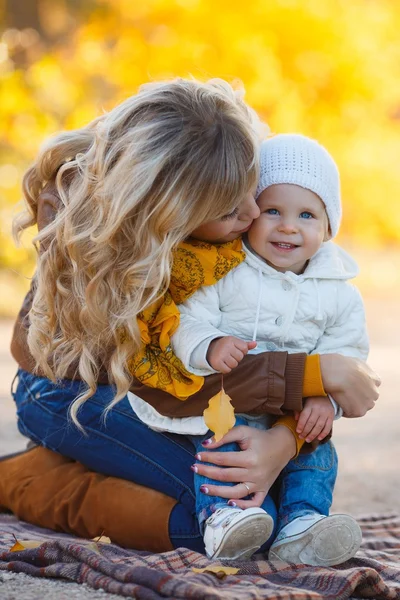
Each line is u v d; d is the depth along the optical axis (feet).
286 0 46.88
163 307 9.39
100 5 46.42
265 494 9.26
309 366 9.53
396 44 50.62
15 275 34.96
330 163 10.20
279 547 9.21
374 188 54.54
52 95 38.32
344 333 10.28
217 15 46.16
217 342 9.20
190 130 8.75
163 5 46.03
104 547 9.09
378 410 21.18
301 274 10.19
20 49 41.52
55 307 9.54
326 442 9.97
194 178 8.66
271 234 9.89
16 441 16.20
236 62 45.47
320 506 9.70
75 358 10.03
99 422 10.21
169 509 9.65
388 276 50.39
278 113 46.42
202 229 9.37
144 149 8.68
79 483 10.50
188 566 8.63
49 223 9.86
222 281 9.91
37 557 8.74
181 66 44.86
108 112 10.21
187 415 9.64
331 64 47.98
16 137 35.27
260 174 9.99
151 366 9.43
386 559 9.88
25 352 11.00
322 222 10.11
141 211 8.80
